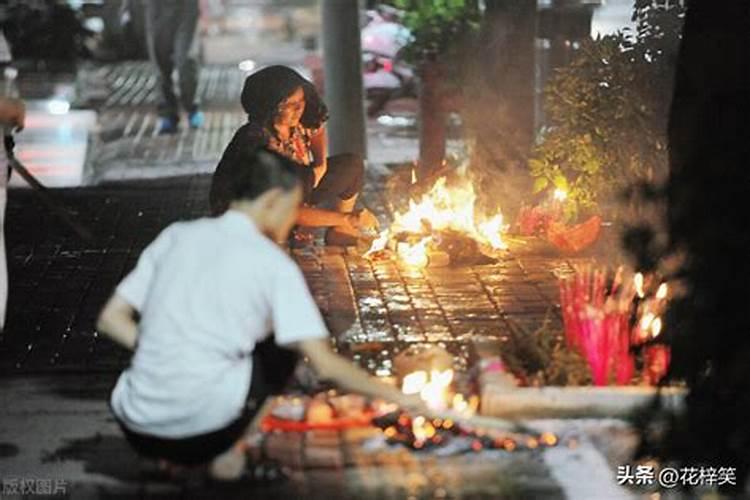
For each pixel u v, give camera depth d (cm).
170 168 2184
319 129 1412
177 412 880
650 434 976
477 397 1040
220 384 883
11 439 1016
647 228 1081
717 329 974
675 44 1542
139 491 925
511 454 974
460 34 1820
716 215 995
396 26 2653
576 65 1550
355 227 1437
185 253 897
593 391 1019
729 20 1034
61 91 2570
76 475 952
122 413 902
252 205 912
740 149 1012
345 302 1332
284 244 1470
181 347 879
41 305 1361
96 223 1744
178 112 2516
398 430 1002
